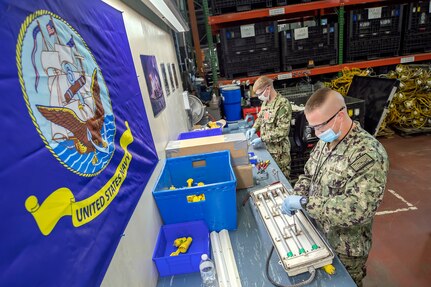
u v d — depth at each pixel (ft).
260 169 5.71
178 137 6.84
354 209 2.95
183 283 3.24
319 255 2.98
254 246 3.62
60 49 1.90
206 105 11.34
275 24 10.66
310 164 4.21
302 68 11.72
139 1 4.66
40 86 1.63
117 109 2.91
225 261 3.41
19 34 1.49
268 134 6.85
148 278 3.08
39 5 1.70
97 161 2.24
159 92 5.42
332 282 2.87
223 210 3.92
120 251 2.44
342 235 3.65
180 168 5.03
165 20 6.47
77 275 1.69
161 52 6.26
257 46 11.00
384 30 11.09
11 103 1.37
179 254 3.36
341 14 10.75
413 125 12.35
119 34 3.32
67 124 1.88
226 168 5.05
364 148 3.06
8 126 1.32
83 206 1.89
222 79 12.00
